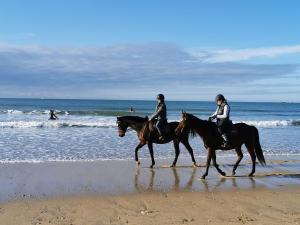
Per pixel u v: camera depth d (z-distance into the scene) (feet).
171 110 247.70
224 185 42.29
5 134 85.76
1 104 349.41
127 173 47.55
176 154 52.60
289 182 44.11
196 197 36.83
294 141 83.25
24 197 35.94
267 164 55.31
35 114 169.58
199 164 54.39
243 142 46.85
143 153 63.46
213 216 30.60
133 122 53.21
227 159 59.47
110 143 74.08
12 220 29.30
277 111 288.30
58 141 75.20
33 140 75.97
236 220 29.45
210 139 45.11
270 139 86.94
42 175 45.09
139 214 31.12
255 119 177.06
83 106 307.17
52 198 35.76
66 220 29.37
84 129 100.63
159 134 50.67
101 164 52.70
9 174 45.16
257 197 37.09
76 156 58.75
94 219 29.68
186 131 45.98
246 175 47.70
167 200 35.65
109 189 39.50
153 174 47.32
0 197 35.76
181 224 28.25
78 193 37.70
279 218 30.04
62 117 151.33
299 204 34.58
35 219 29.60
